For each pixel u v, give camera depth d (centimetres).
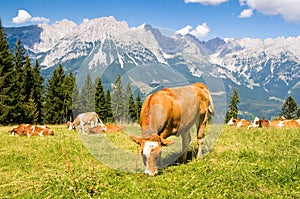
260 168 512
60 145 873
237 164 546
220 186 444
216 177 479
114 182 483
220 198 405
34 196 442
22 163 663
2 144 949
